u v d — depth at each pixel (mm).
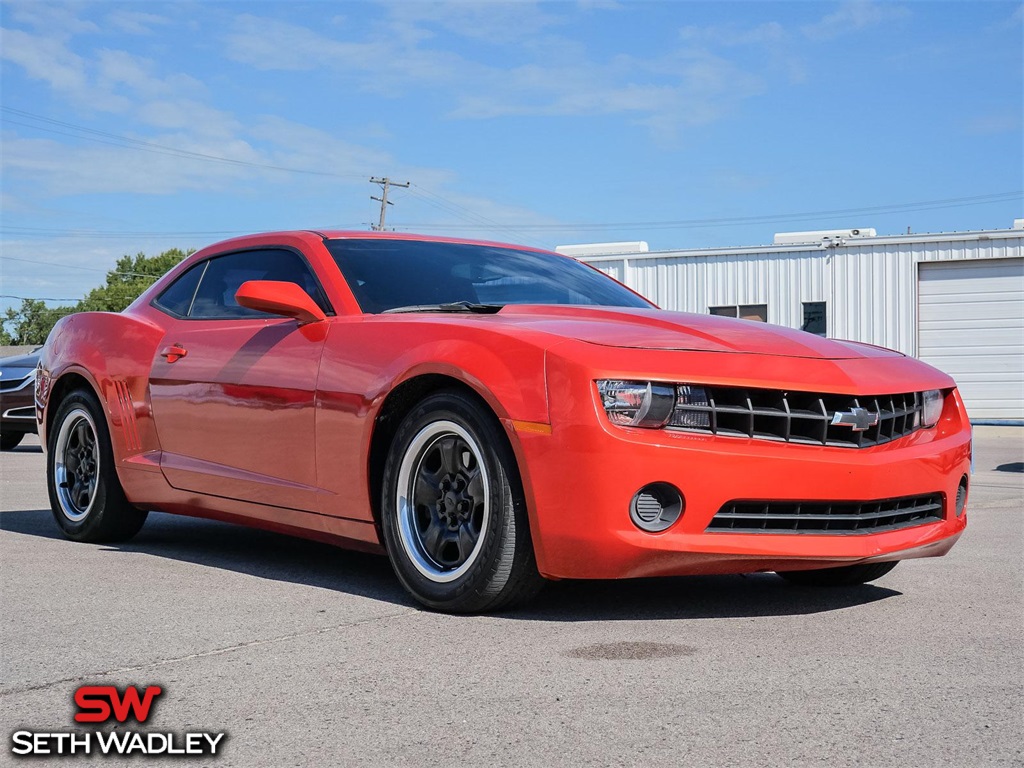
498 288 3926
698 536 2906
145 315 4594
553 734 2031
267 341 3807
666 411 2895
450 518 3164
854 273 22000
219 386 3951
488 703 2230
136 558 4148
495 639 2797
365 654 2635
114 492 4500
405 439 3227
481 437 3033
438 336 3217
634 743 1978
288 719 2133
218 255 4445
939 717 2133
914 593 3520
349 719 2131
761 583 3713
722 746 1960
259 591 3453
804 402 3051
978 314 21516
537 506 2920
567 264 4461
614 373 2875
